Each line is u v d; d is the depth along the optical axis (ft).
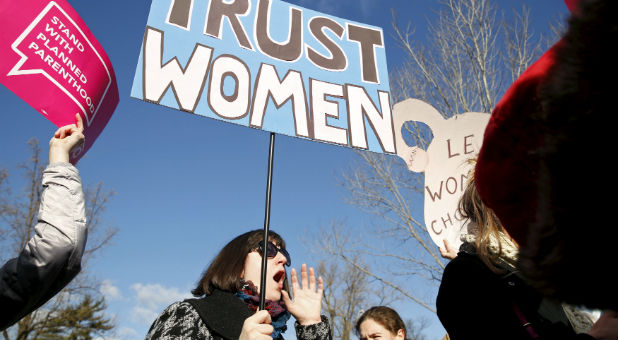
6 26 6.16
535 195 3.51
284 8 9.24
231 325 6.47
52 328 45.39
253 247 7.54
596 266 2.61
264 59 8.58
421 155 9.70
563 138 2.61
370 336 12.08
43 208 5.45
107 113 7.59
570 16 2.69
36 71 6.33
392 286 28.50
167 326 6.38
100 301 55.06
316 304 7.26
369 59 9.62
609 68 2.42
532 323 4.54
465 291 4.96
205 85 7.91
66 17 6.83
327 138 8.51
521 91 3.44
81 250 5.60
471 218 5.70
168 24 8.04
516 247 4.87
